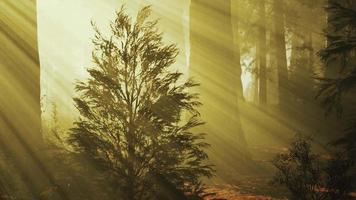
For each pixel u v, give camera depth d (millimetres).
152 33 7441
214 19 12508
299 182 7426
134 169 7035
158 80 7270
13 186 7750
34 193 7633
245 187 10328
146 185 6961
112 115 7078
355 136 8102
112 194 6902
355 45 8617
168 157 7059
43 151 8609
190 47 12742
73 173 7113
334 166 7289
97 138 6977
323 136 16297
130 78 7258
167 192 6992
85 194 6945
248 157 12109
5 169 8117
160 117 7172
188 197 7062
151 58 7262
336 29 8750
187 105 7383
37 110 9602
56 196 7016
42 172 7879
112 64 7293
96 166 6918
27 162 8430
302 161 7465
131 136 7066
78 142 6961
